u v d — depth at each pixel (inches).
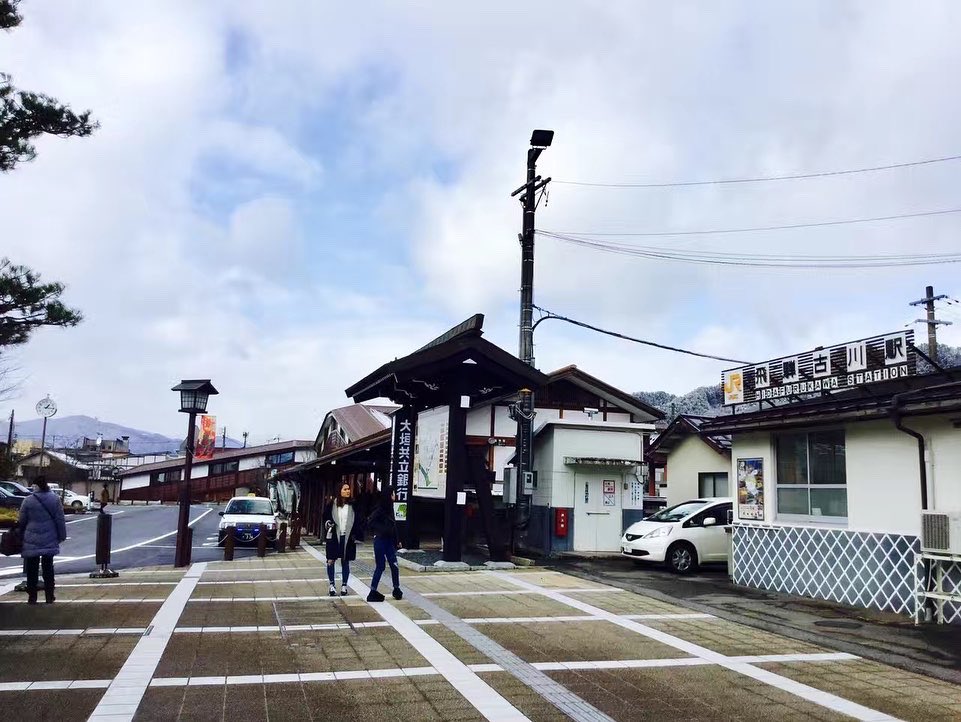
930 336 1143.6
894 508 422.6
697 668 277.1
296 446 2957.7
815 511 481.1
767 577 508.7
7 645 289.1
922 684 263.1
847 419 433.1
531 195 708.7
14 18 339.9
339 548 436.8
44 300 370.6
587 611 394.0
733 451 556.7
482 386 653.9
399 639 314.7
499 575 545.3
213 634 317.7
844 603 444.8
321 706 222.7
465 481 612.1
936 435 400.5
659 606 417.4
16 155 347.9
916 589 382.6
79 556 738.2
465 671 264.1
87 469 2974.9
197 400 625.0
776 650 312.3
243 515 884.0
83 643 295.0
